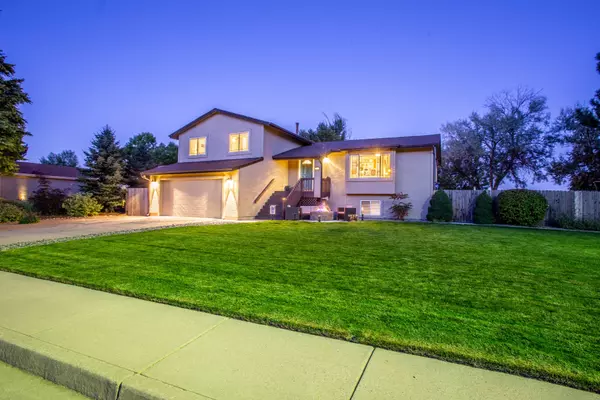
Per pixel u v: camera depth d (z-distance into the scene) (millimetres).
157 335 3043
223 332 3113
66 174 25531
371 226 12469
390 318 3389
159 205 18781
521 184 25016
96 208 19797
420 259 6371
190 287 4508
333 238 9109
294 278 4980
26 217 14336
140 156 30609
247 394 2115
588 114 17766
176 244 7992
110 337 2994
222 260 6238
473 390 2150
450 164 26594
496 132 24688
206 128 19234
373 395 2096
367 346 2824
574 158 22750
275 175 18469
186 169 17016
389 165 16328
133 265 5840
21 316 3527
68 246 7711
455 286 4566
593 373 2336
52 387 2529
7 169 14664
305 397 2080
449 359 2584
